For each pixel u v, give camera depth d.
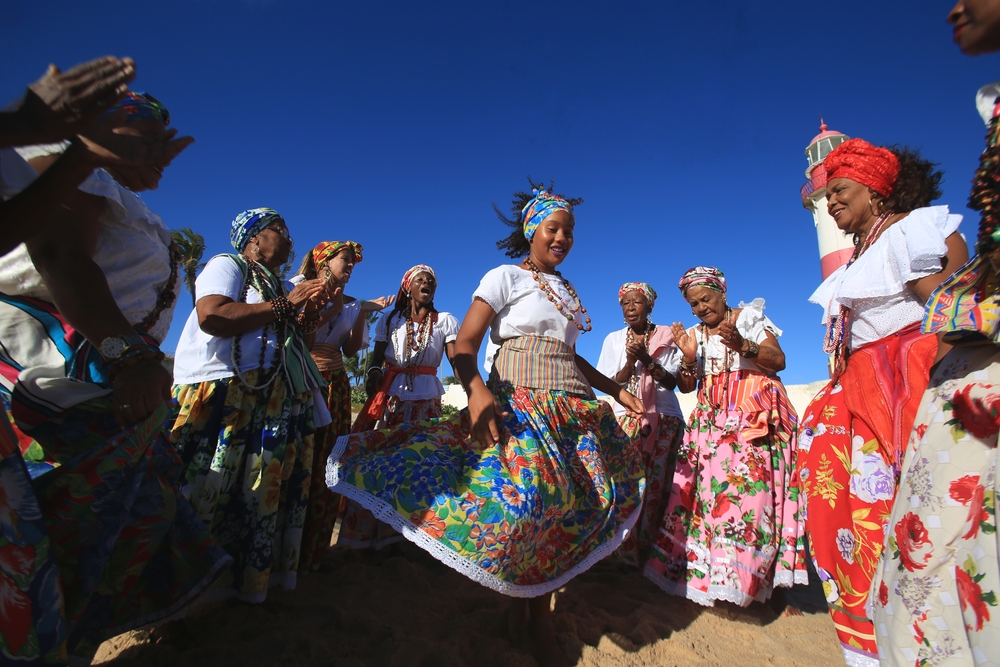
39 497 1.69
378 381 4.87
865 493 2.41
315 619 2.85
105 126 1.42
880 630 1.72
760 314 3.82
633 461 2.92
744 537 3.43
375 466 2.35
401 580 3.52
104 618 1.97
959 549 1.47
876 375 2.44
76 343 1.83
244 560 2.75
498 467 2.40
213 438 2.81
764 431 3.52
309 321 3.31
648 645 2.80
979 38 1.37
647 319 4.94
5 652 1.23
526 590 2.32
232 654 2.44
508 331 2.77
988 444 1.52
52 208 1.40
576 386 2.76
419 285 4.86
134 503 1.94
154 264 2.10
